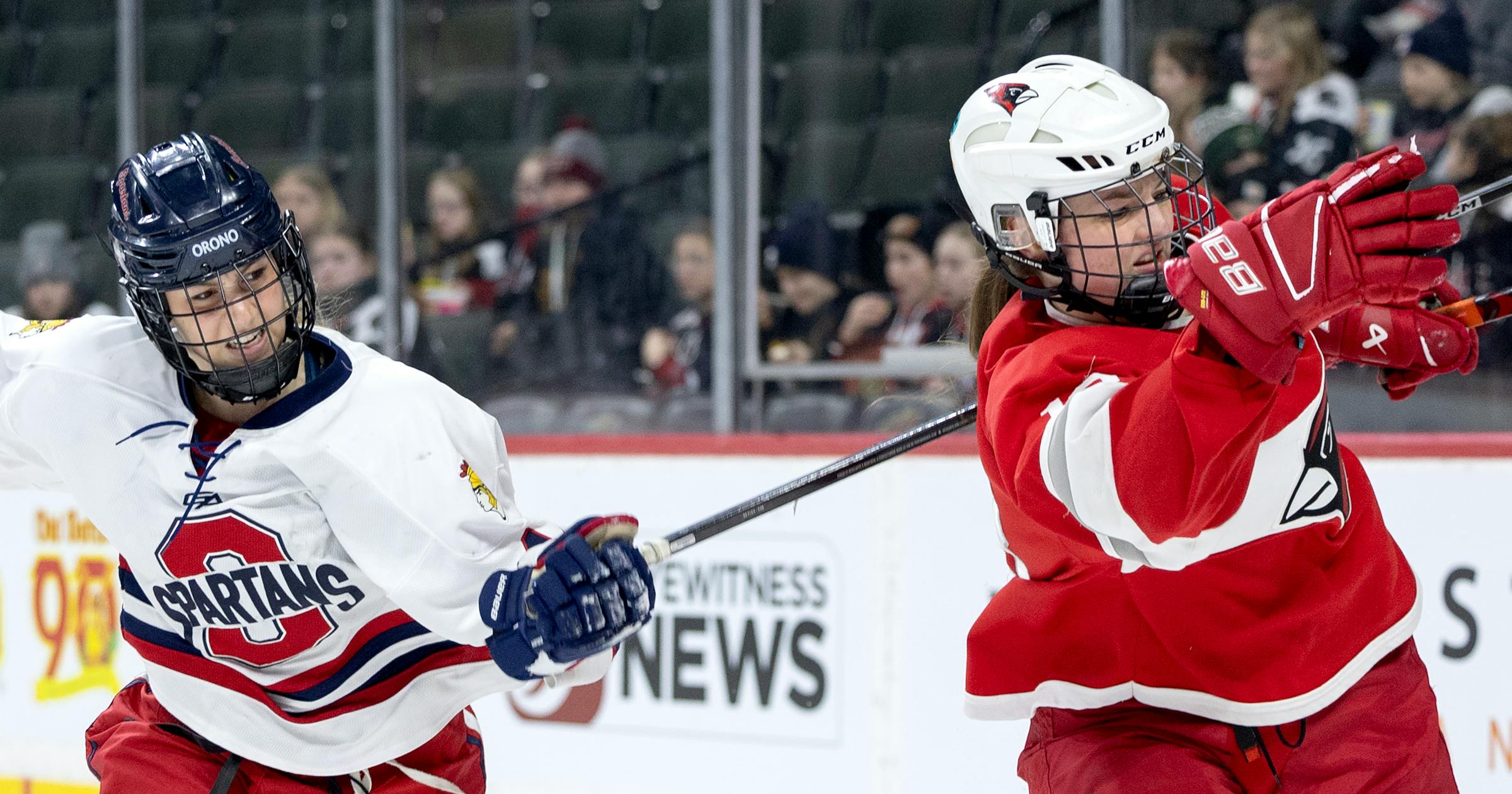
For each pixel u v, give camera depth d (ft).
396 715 24.85
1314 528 20.92
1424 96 45.16
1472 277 44.21
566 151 54.85
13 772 54.75
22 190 66.90
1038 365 20.02
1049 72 21.04
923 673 42.45
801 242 49.52
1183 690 21.86
